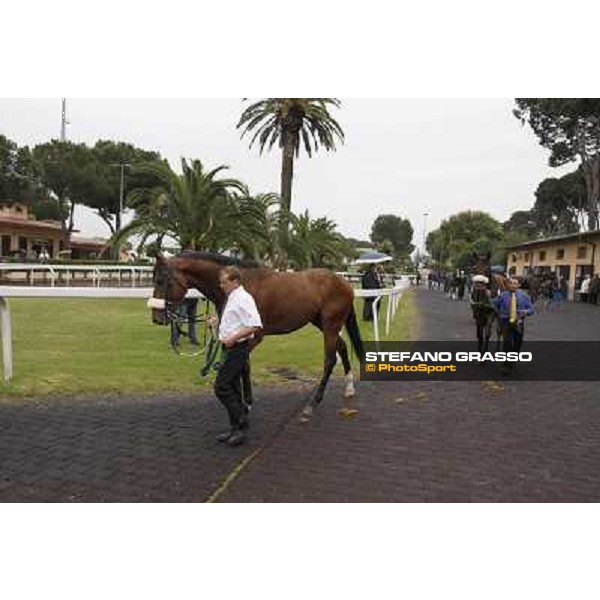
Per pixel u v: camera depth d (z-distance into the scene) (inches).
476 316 325.7
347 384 235.1
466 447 178.5
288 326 211.2
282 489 143.9
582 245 1197.7
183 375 261.4
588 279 1059.9
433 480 151.6
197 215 648.4
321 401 233.0
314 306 216.5
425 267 2748.5
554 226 2573.8
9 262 1038.4
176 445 174.1
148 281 934.4
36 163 1406.3
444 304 844.0
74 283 860.0
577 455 173.5
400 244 4436.5
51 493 138.8
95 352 311.9
